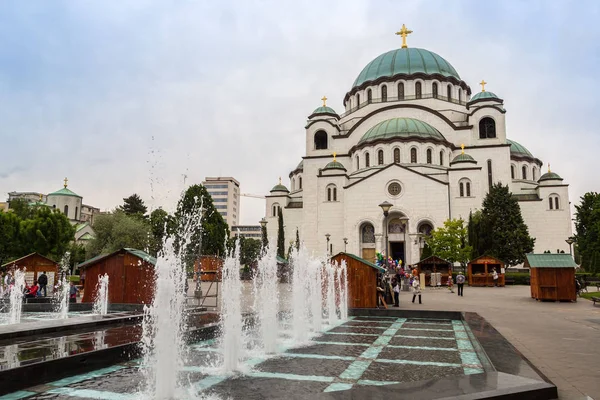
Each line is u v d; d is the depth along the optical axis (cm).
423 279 3569
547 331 1338
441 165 5631
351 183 5372
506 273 4472
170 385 732
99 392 734
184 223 3136
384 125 5803
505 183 5659
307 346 1149
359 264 1941
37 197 10744
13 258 4400
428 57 6650
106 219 5209
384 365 927
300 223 6475
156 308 804
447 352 1066
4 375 725
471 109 6159
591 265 3238
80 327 1311
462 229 4562
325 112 6688
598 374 791
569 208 5697
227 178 15200
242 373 859
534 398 633
